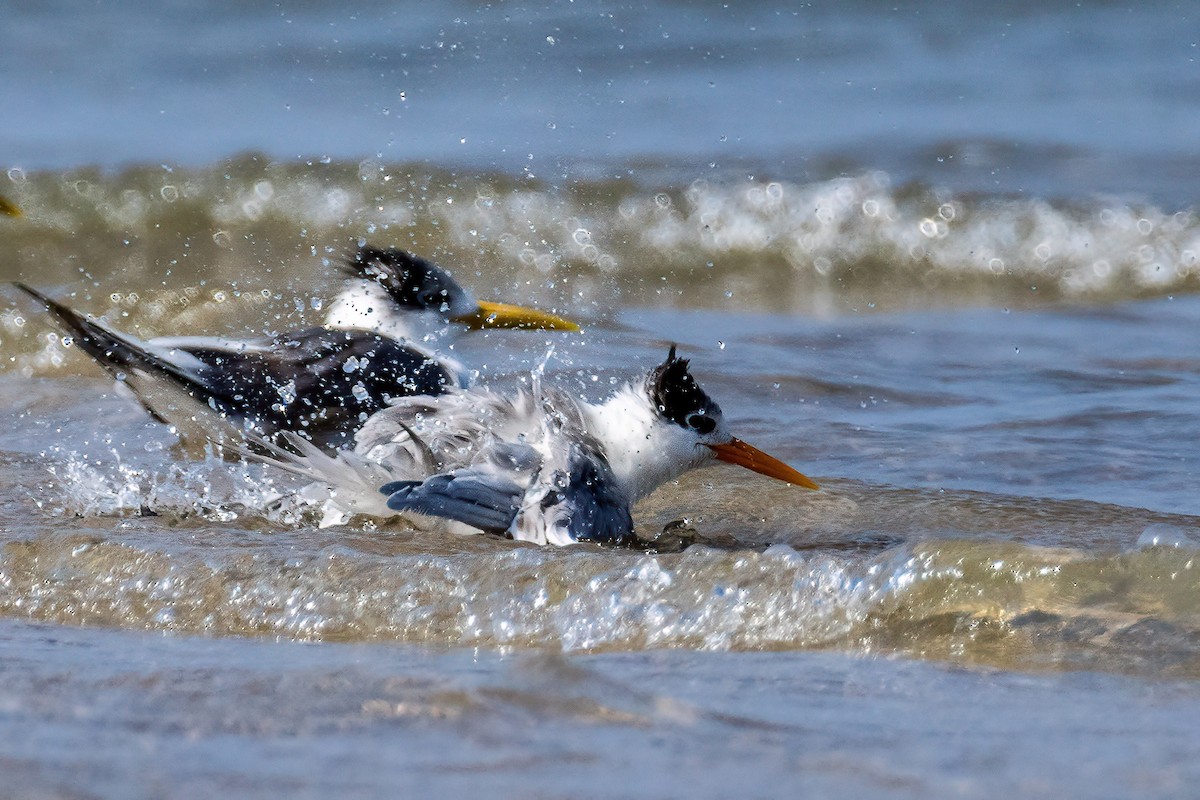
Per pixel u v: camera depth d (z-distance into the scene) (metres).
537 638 7.64
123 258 20.92
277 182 23.77
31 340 16.39
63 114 29.03
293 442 10.85
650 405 10.73
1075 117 28.56
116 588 8.34
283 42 32.41
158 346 12.38
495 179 24.12
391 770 5.36
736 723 5.98
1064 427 12.79
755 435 12.77
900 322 18.22
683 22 32.59
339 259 16.08
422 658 7.17
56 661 7.05
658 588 7.82
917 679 6.64
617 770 5.39
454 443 9.82
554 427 10.03
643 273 21.41
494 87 30.33
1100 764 5.49
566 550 8.63
